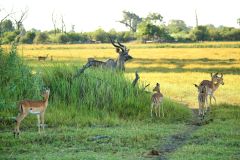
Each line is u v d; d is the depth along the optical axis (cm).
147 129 2103
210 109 2655
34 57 7725
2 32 2542
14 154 1644
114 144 1794
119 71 2995
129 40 16638
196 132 2041
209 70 5425
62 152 1670
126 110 2531
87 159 1549
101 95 2591
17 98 2430
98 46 13112
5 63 2444
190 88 3681
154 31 16075
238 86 3812
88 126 2191
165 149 1742
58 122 2216
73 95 2591
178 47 12444
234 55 8681
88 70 2748
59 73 2759
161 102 2455
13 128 2103
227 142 1823
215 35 16600
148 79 4325
